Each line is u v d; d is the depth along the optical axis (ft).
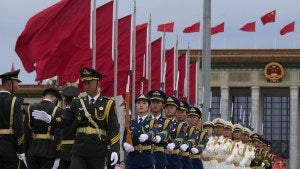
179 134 128.26
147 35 220.23
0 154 98.53
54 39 153.58
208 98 180.34
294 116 620.49
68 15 155.53
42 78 152.46
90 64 159.74
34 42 150.92
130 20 195.42
